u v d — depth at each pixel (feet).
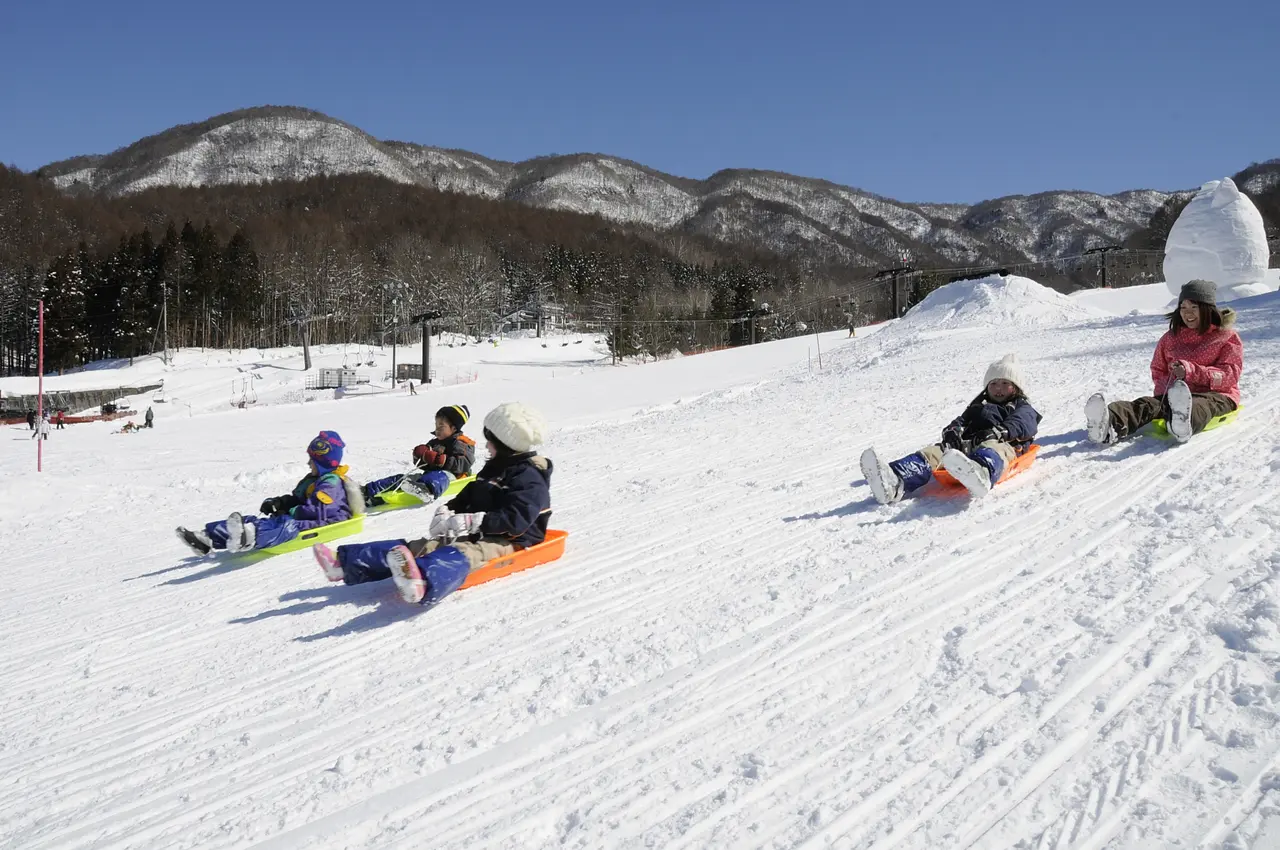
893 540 15.89
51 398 212.02
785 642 11.87
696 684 10.95
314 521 23.22
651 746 9.53
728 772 8.79
